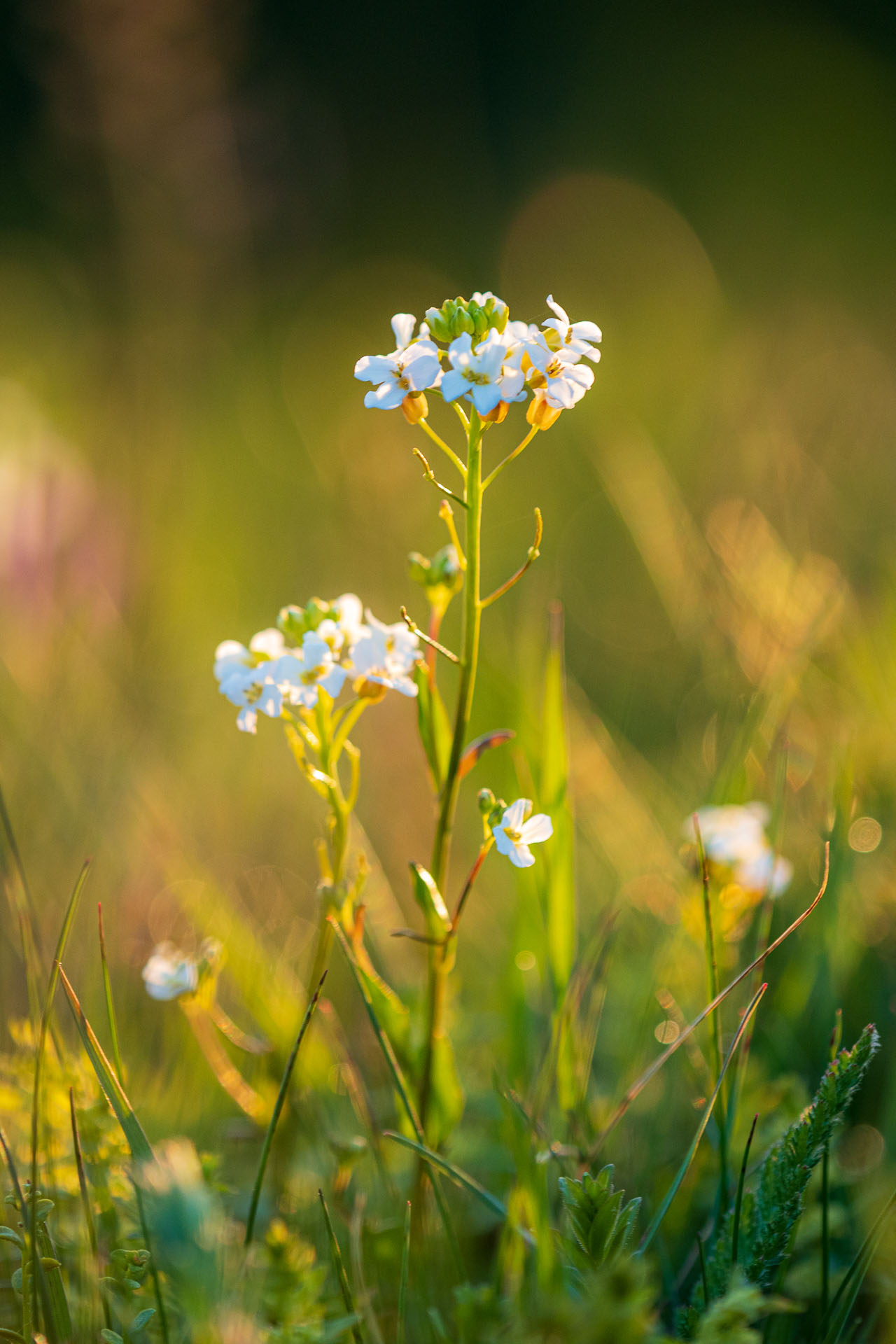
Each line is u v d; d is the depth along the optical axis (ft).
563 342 1.30
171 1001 1.52
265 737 2.05
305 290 5.06
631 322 4.47
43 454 2.38
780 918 1.52
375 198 6.18
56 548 2.15
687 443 2.97
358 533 2.64
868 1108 1.44
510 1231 1.34
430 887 1.32
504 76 7.48
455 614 2.30
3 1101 1.35
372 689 1.33
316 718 1.34
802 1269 1.34
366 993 1.33
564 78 7.41
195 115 3.44
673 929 1.50
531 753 1.49
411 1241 1.34
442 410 3.45
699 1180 1.40
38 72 3.34
